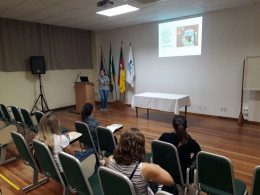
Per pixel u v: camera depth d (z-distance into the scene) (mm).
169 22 5730
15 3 3998
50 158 1721
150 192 1437
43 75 6273
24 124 3611
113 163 1334
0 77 5387
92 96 6059
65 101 6961
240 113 4688
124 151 1283
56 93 6676
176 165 1803
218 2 4246
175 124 1952
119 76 7020
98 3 3793
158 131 4293
